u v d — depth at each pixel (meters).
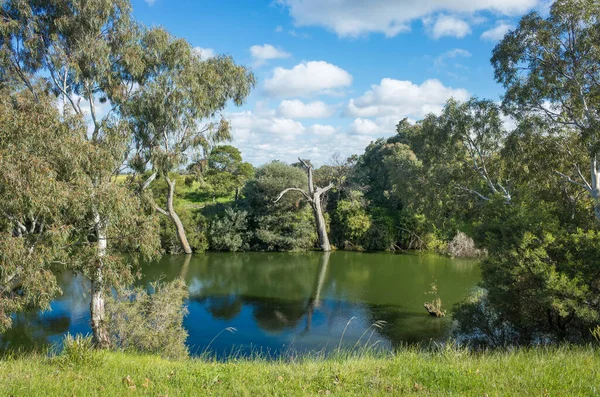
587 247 10.99
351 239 39.91
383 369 5.48
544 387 4.46
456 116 21.05
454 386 4.69
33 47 13.27
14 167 8.16
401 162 38.00
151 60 15.27
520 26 16.39
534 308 11.73
